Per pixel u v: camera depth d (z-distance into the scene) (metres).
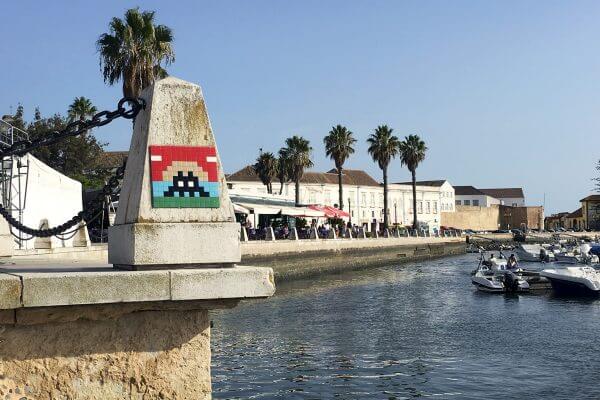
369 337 22.22
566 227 158.38
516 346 20.67
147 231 4.30
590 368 17.58
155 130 4.50
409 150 92.12
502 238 119.50
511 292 37.38
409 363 18.20
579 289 35.84
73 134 4.86
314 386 15.73
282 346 20.48
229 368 17.53
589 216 146.25
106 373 4.27
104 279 4.03
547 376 16.75
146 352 4.36
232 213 4.55
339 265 59.03
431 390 15.46
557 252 67.25
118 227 4.70
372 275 53.69
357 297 35.38
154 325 4.38
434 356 19.16
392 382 16.11
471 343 21.22
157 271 4.19
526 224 148.25
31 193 24.42
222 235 4.44
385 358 18.81
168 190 4.44
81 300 3.97
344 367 17.72
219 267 4.44
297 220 65.69
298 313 28.17
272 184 87.25
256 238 51.34
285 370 17.30
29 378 4.11
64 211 28.88
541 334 22.95
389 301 33.38
